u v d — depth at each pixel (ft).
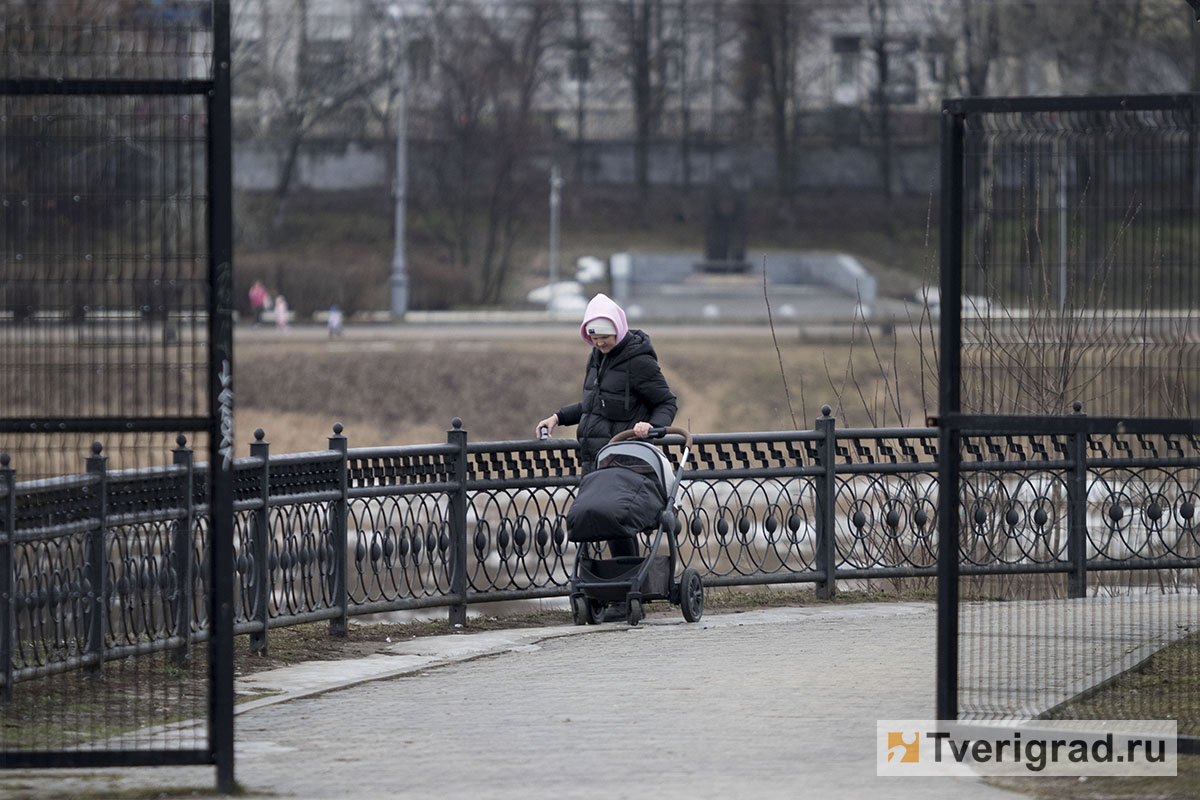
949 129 70.33
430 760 71.20
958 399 70.74
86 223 66.03
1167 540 129.49
